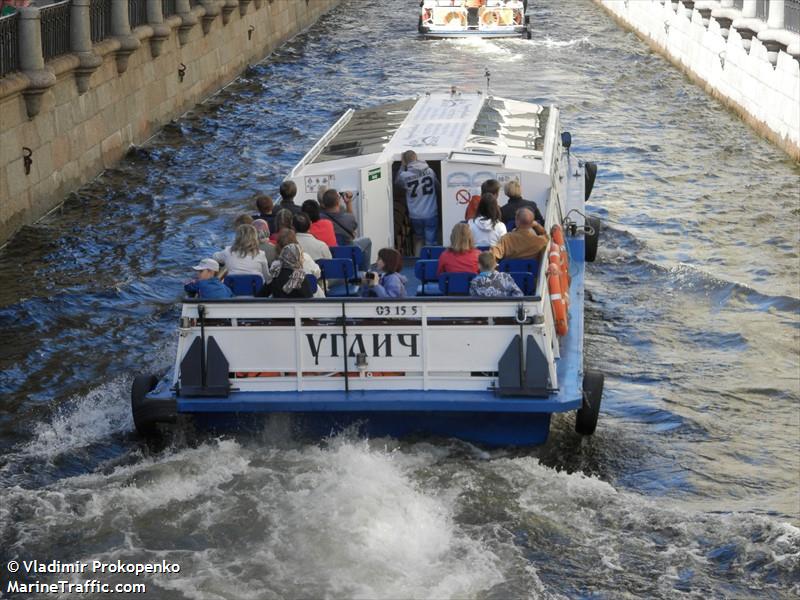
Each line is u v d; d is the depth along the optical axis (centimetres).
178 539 1881
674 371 2772
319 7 10294
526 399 2088
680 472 2250
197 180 4709
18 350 2861
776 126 5316
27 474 2169
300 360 2128
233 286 2297
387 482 2038
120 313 3148
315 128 5775
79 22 4388
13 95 3800
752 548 1927
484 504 2009
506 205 2645
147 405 2119
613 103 6419
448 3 8719
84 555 1845
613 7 10106
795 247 3816
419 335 2109
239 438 2184
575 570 1853
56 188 4247
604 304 3256
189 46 6194
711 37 6631
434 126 3075
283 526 1905
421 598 1727
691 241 3891
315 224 2539
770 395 2648
